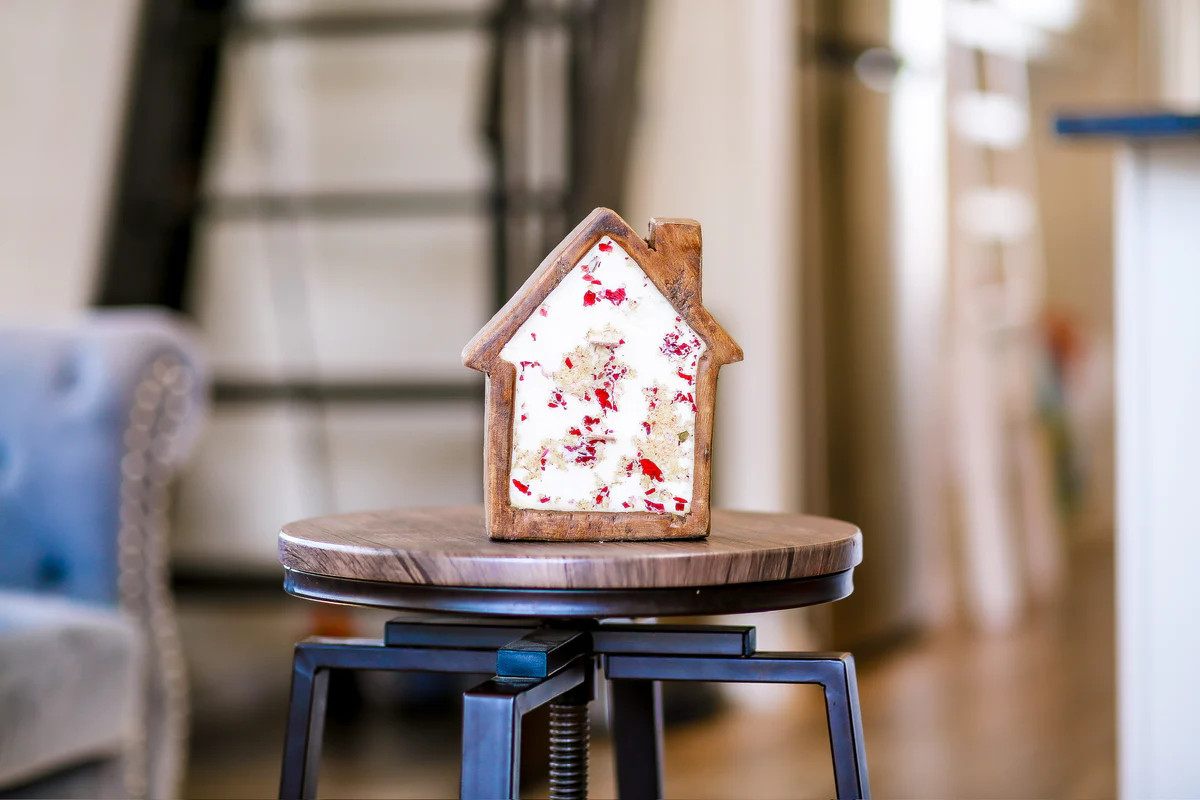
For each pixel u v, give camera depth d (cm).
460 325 322
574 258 98
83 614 172
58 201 323
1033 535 444
